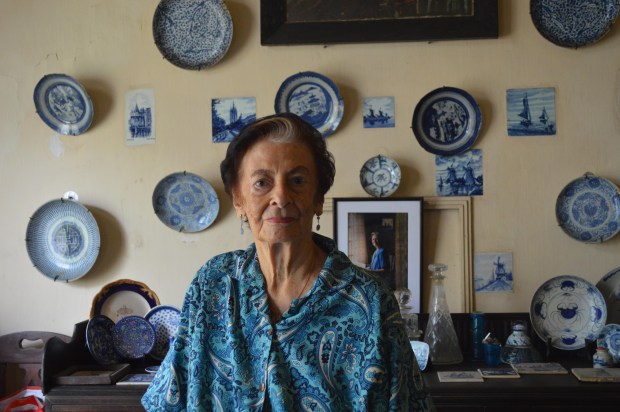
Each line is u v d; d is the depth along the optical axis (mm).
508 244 1993
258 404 859
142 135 2115
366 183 2023
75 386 1691
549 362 1794
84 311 2123
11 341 2098
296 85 2039
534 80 1990
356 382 861
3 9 2135
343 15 2016
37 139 2139
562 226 1965
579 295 1875
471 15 1975
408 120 2023
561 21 1971
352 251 2012
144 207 2111
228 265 982
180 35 2082
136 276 2109
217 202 2074
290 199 893
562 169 1982
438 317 1849
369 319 885
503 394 1565
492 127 2002
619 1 1933
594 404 1554
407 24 1993
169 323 1976
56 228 2121
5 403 1947
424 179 2018
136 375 1775
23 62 2141
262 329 893
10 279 2127
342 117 2025
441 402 1578
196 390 894
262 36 2027
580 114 1979
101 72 2125
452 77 2016
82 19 2129
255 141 920
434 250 2027
